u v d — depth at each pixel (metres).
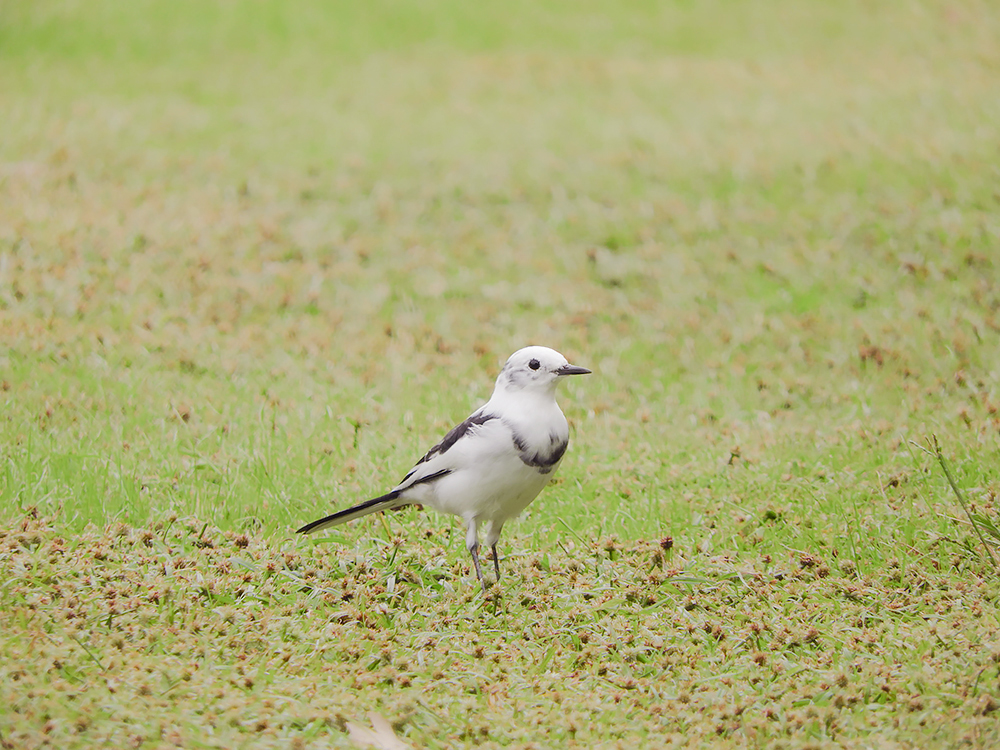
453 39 33.72
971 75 27.98
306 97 28.25
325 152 23.88
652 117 25.98
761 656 7.41
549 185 21.89
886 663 7.23
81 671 6.67
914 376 13.84
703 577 8.86
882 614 8.10
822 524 9.93
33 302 15.66
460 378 14.49
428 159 23.41
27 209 19.50
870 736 6.36
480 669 7.38
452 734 6.47
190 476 10.85
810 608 8.27
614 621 8.06
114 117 25.84
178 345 14.81
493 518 9.09
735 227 19.66
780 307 16.72
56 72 29.59
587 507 10.73
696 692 7.03
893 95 26.36
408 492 9.23
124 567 8.38
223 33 33.34
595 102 27.52
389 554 9.33
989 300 15.98
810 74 29.20
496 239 19.67
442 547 9.81
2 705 6.01
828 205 20.00
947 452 11.05
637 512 10.52
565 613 8.24
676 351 15.39
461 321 16.58
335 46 32.91
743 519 10.16
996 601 8.02
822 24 33.97
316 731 6.25
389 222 20.41
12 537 8.61
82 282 16.52
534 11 36.03
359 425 12.54
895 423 12.27
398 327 16.25
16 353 13.86
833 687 6.95
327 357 14.95
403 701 6.64
